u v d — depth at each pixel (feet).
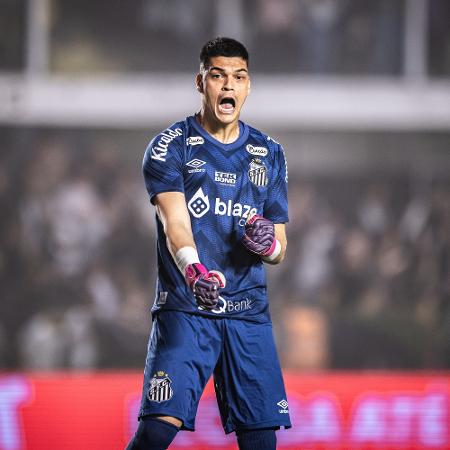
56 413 82.23
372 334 137.90
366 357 137.49
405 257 143.84
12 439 81.71
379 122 152.87
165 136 42.57
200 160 42.37
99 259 143.33
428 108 152.66
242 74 41.96
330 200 150.82
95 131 152.05
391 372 136.77
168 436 40.65
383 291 141.28
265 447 42.55
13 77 151.74
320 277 141.90
